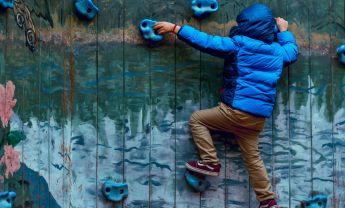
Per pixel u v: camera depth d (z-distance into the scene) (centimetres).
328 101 427
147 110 406
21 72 345
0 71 325
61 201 385
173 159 407
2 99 324
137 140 405
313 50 427
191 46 396
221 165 411
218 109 393
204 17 414
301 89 424
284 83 422
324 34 428
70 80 400
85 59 402
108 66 404
